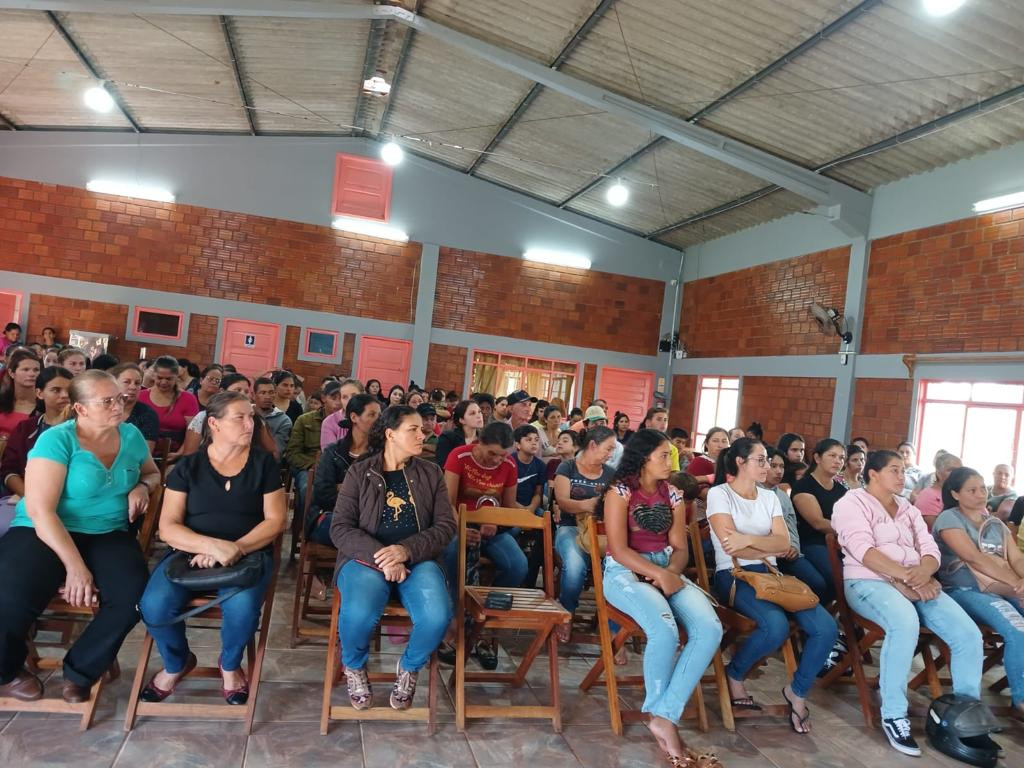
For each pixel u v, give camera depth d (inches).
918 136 311.1
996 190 305.9
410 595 113.8
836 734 131.3
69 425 110.7
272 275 491.5
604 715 129.1
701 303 534.6
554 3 299.9
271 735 108.9
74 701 105.0
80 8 280.5
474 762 107.7
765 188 415.8
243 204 485.1
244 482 114.9
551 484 191.2
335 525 119.3
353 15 323.3
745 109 334.3
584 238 551.2
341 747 107.7
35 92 394.0
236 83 403.9
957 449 321.1
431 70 393.1
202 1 295.6
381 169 512.1
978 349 310.3
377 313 512.7
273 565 117.8
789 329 434.9
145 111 433.1
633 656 162.9
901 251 355.9
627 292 560.4
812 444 403.2
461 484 159.2
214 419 112.6
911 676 168.6
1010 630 138.3
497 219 534.6
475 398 266.1
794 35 272.2
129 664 128.1
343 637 111.0
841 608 145.0
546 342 544.1
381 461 124.3
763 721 134.1
